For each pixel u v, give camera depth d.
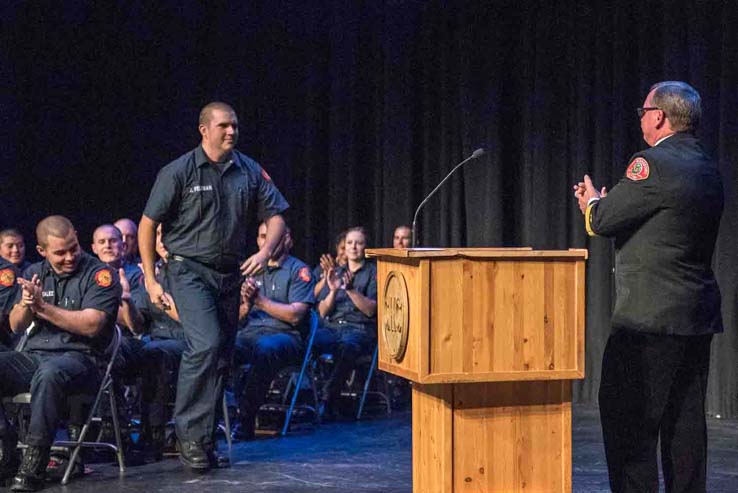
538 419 2.92
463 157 7.11
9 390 4.35
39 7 7.82
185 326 4.50
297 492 4.03
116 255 5.41
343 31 7.79
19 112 7.81
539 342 2.89
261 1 7.96
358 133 7.82
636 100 6.36
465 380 2.81
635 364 3.00
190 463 4.43
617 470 3.06
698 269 3.00
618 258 3.08
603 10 6.44
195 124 8.03
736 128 5.89
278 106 8.02
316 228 8.03
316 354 5.96
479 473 2.88
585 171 6.54
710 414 5.98
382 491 4.04
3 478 4.32
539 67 6.71
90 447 4.80
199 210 4.55
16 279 4.86
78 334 4.41
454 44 7.21
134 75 8.05
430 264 2.80
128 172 8.07
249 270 4.64
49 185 7.96
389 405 6.48
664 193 2.93
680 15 6.12
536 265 2.89
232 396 5.71
